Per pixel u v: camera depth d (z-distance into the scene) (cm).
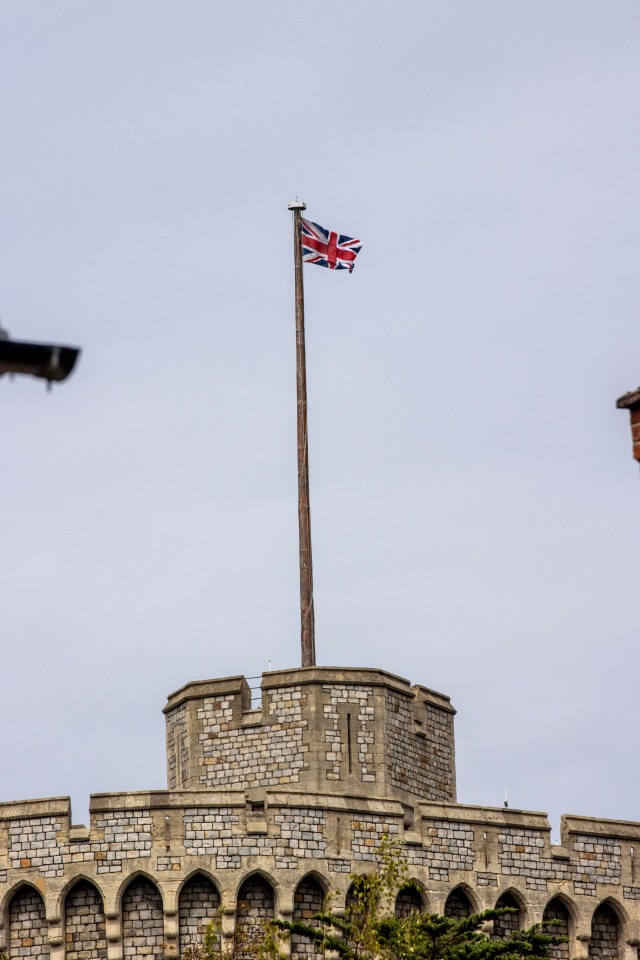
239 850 18838
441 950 17400
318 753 19738
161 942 18562
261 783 19850
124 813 18850
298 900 18850
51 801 18888
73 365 8225
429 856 19400
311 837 19012
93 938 18575
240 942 18350
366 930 17450
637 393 11188
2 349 8144
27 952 18562
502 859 19662
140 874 18662
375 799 19375
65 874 18688
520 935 18162
